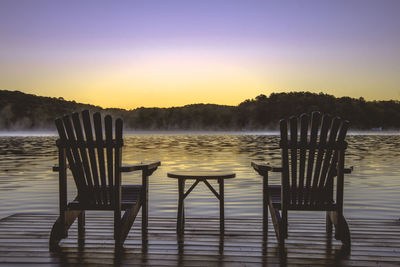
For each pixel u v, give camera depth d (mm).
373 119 110688
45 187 10227
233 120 136250
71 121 3434
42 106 129125
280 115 120312
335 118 3326
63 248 3570
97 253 3428
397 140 48562
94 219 4719
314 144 3383
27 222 4559
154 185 10648
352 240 3865
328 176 3529
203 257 3332
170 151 26750
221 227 3984
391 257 3365
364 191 9625
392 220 4738
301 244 3723
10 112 126375
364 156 21516
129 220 3580
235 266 3121
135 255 3373
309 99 117312
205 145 36000
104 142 3430
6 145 37750
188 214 6965
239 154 23297
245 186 10430
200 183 11039
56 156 22188
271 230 4238
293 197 3465
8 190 9734
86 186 3537
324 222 4645
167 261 3225
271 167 3574
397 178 12117
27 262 3193
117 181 3428
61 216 3498
